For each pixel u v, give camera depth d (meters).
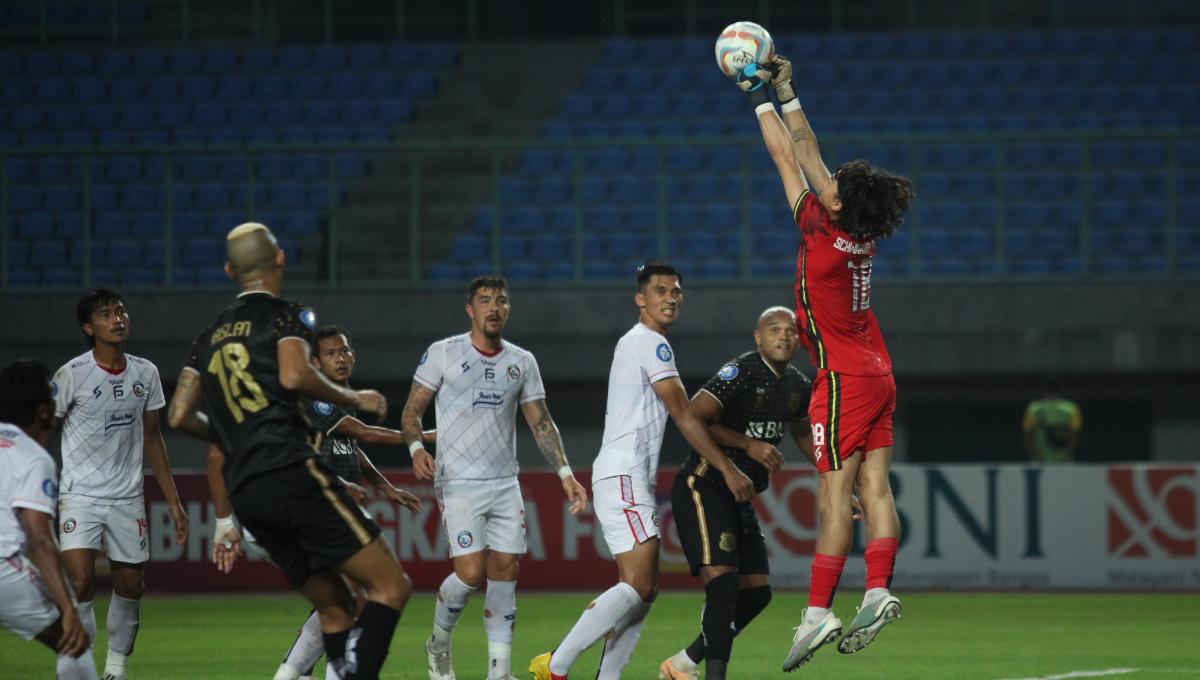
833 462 22.86
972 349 66.62
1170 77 85.19
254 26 93.12
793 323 26.16
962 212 76.69
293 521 20.55
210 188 78.31
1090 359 66.44
